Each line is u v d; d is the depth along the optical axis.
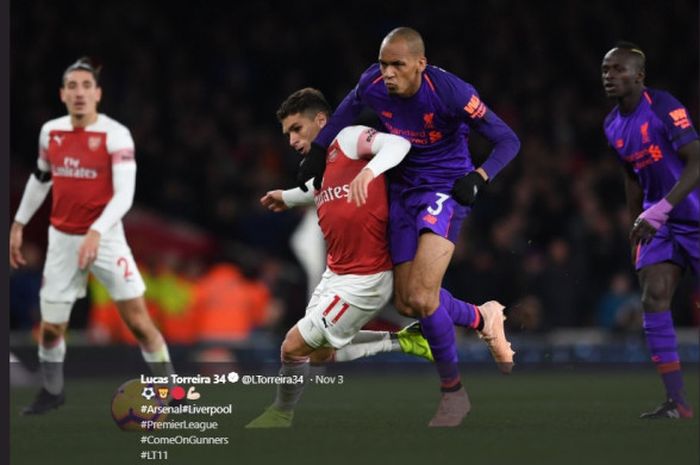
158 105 59.38
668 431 22.66
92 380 39.31
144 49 62.81
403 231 23.39
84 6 62.84
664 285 24.81
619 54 24.58
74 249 27.02
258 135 57.69
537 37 64.44
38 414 27.25
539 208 49.66
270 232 48.41
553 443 20.97
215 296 42.53
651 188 24.91
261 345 42.16
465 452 19.97
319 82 62.72
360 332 26.27
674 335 24.92
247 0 65.75
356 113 24.02
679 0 65.81
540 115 58.81
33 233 43.56
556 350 43.56
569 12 65.44
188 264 43.75
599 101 62.72
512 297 44.62
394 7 65.62
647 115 24.42
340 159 23.27
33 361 40.81
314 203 25.27
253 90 62.44
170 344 41.72
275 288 44.44
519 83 61.91
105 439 22.44
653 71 64.56
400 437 21.94
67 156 26.88
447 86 23.12
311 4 65.75
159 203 52.91
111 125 27.05
